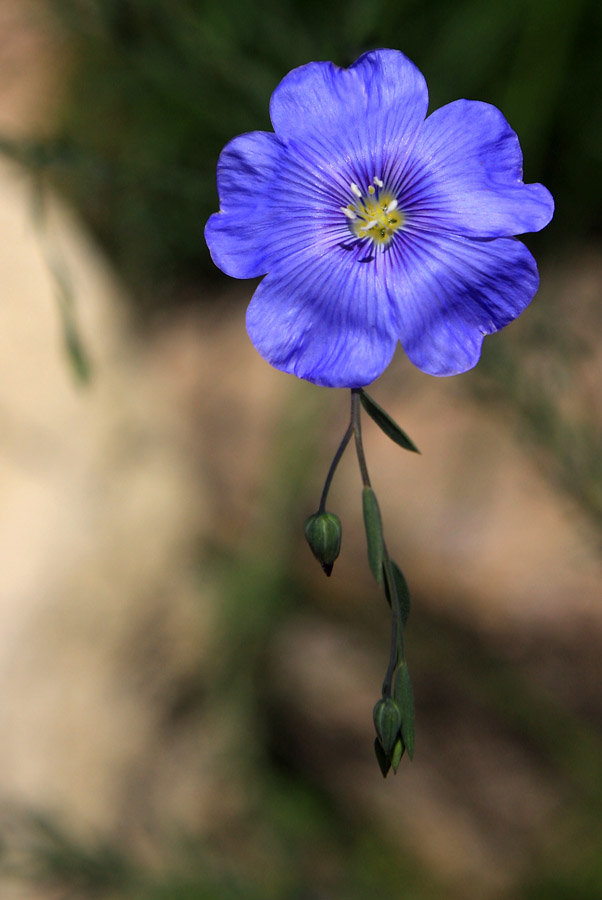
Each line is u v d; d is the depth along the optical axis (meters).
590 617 0.34
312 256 0.26
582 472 0.32
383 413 0.25
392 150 0.26
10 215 0.39
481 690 0.36
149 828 0.35
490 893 0.38
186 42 0.32
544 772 0.37
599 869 0.36
